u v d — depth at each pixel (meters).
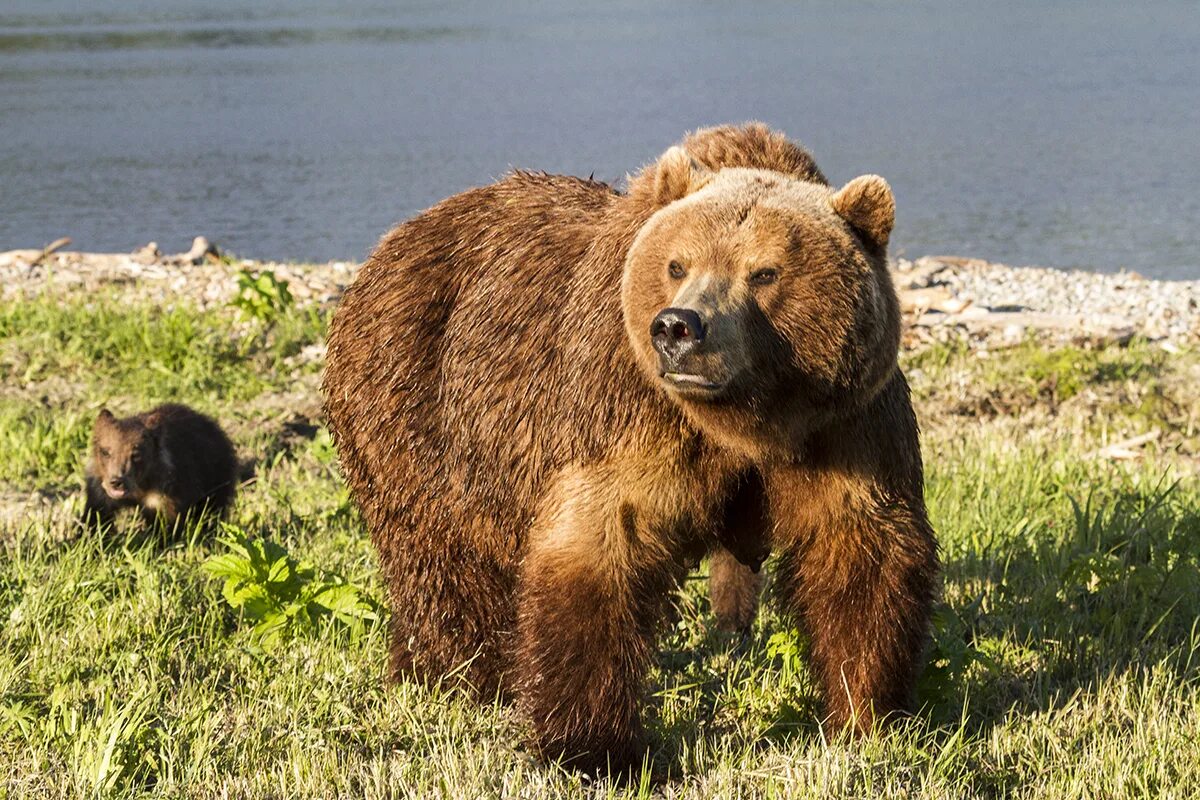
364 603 12.83
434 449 11.41
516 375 10.62
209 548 16.14
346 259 41.69
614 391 9.74
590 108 79.75
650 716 11.25
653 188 10.00
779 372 9.05
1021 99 80.81
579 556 9.80
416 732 10.84
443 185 54.94
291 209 50.00
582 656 9.86
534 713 10.05
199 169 59.22
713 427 9.28
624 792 9.84
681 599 13.48
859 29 142.12
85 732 10.35
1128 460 19.22
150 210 49.69
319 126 73.31
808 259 8.93
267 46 131.12
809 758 9.87
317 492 17.53
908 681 10.20
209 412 21.34
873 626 9.98
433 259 11.79
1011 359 23.44
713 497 9.92
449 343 11.30
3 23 164.75
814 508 9.89
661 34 140.88
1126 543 14.66
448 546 11.43
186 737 10.66
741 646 12.87
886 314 9.24
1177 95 80.94
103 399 21.88
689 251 9.00
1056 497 16.98
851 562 9.95
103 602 13.19
